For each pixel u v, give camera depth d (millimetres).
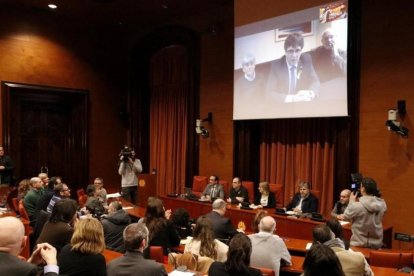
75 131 9867
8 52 8719
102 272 2557
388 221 5762
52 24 9375
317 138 6879
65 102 9672
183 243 4066
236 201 6605
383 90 5871
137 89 10453
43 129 9477
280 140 7457
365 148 6051
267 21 7164
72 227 3236
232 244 2535
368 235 4121
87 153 9875
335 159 6574
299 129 7133
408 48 5645
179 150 9617
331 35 6195
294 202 6074
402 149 5656
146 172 10453
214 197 7055
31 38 9047
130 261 2500
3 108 8594
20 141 9023
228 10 8273
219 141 8375
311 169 7004
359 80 6117
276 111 6992
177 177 9617
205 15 8773
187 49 9219
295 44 6699
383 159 5852
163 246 3771
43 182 6617
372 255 3514
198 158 8844
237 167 7938
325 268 1974
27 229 4785
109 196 7055
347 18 5992
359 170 6113
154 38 9898
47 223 3227
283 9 6902
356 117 6125
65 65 9594
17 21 8844
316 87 6391
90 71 10039
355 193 4605
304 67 6562
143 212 5988
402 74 5691
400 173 5672
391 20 5812
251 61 7422
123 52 10672
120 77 10594
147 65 10539
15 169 8852
